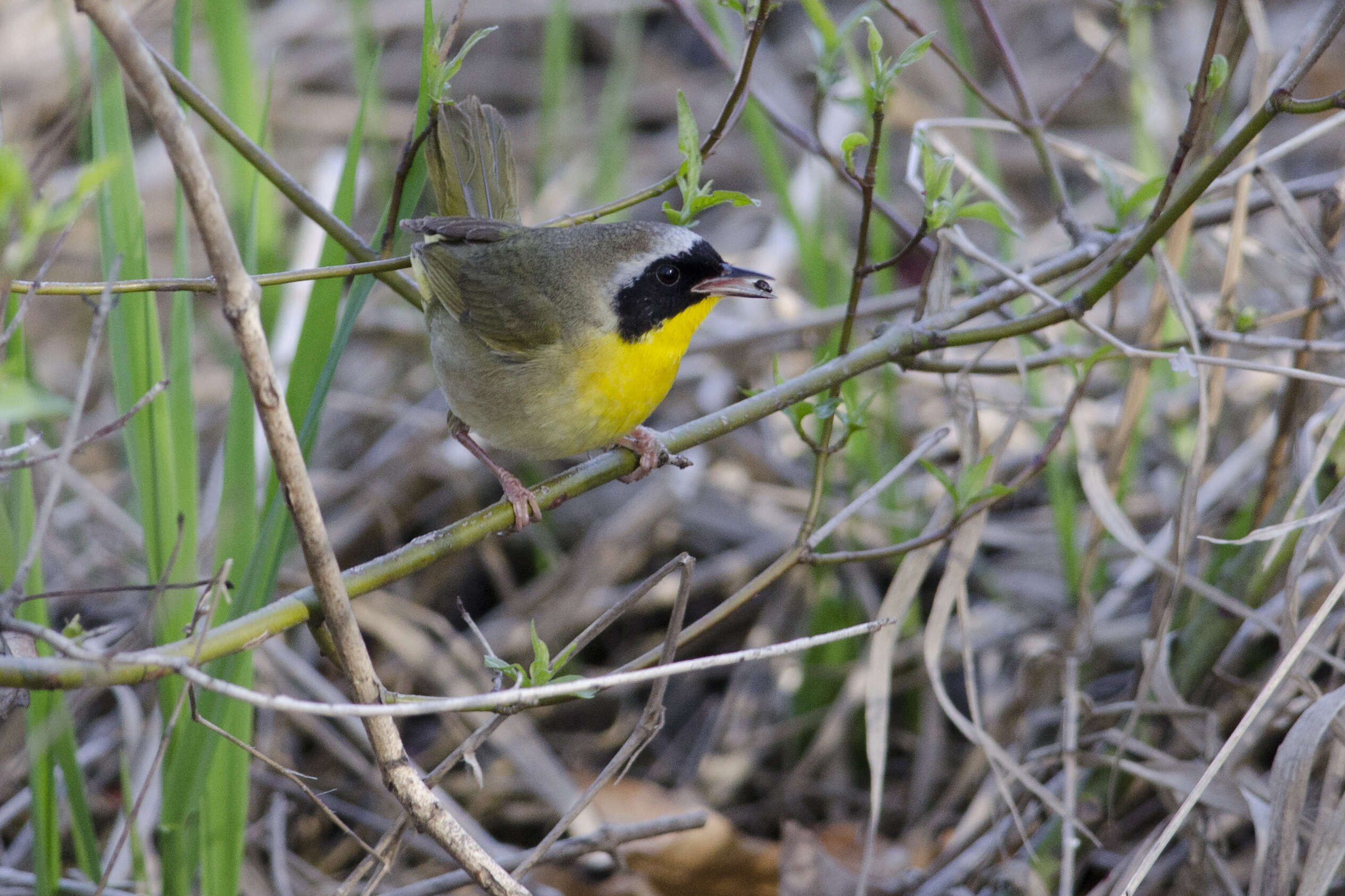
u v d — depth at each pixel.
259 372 4.88
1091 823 8.93
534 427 8.45
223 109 8.62
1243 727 6.66
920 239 7.12
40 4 14.75
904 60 6.52
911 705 11.82
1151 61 15.95
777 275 14.48
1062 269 8.57
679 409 14.17
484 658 6.12
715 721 12.19
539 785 10.80
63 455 4.98
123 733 10.31
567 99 17.42
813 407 7.06
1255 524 9.20
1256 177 8.26
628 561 12.84
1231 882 8.07
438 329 8.72
